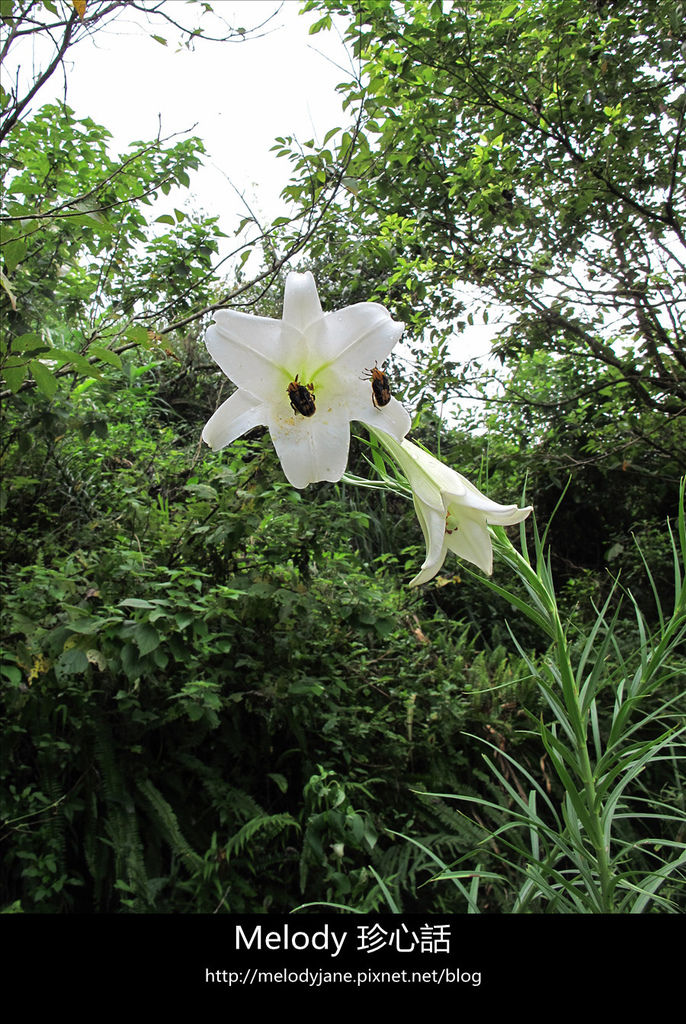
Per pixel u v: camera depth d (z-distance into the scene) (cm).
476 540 53
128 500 136
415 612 179
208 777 117
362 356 46
